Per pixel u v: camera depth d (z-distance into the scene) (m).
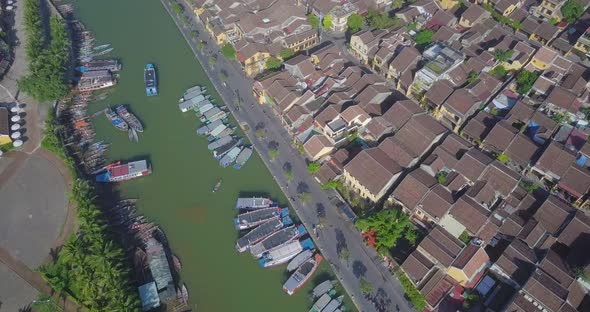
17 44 144.62
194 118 128.75
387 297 92.50
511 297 88.12
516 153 108.94
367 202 107.88
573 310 83.19
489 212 96.88
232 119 127.56
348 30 152.12
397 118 116.50
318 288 93.25
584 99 121.75
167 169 116.75
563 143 111.56
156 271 95.50
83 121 126.31
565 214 97.50
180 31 157.38
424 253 92.88
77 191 101.31
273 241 99.50
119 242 100.31
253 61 138.88
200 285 96.50
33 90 124.00
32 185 109.19
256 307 93.75
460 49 137.38
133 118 126.69
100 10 166.62
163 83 138.75
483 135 114.88
